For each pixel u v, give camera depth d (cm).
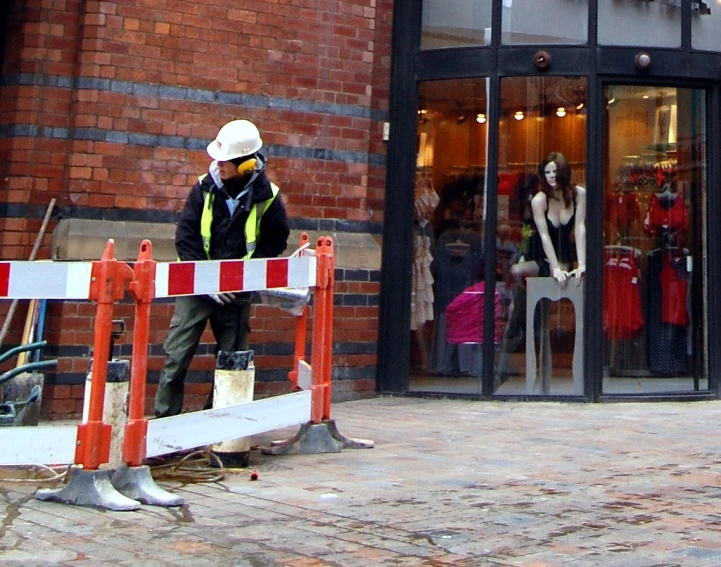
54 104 824
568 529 470
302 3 914
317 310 673
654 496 539
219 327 673
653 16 943
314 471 607
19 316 813
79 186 820
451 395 941
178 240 659
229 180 654
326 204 927
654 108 946
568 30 938
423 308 960
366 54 945
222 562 415
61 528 469
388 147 971
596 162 924
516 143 940
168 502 514
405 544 443
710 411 873
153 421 548
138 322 540
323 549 435
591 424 796
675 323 947
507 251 939
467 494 543
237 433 603
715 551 434
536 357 930
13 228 813
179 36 858
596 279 920
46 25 823
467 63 944
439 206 960
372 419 822
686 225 952
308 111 917
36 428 517
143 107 842
